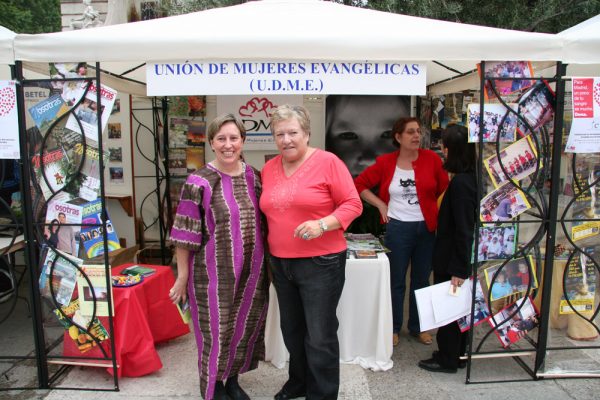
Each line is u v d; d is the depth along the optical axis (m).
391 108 4.94
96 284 2.71
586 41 2.52
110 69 3.73
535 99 2.63
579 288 2.87
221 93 2.51
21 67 2.58
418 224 3.20
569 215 2.84
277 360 3.03
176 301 2.44
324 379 2.34
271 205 2.29
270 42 2.44
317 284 2.27
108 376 2.94
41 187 2.69
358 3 4.94
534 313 2.85
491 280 2.78
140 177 5.16
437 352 3.01
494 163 2.67
